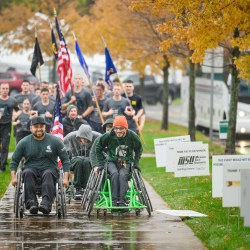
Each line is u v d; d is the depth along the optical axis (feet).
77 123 123.54
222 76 214.07
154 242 74.79
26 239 76.38
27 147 91.86
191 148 103.04
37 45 145.79
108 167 93.25
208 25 103.19
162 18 172.35
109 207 90.48
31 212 89.56
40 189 92.68
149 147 191.83
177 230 81.61
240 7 101.96
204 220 85.40
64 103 137.69
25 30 279.69
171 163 109.60
